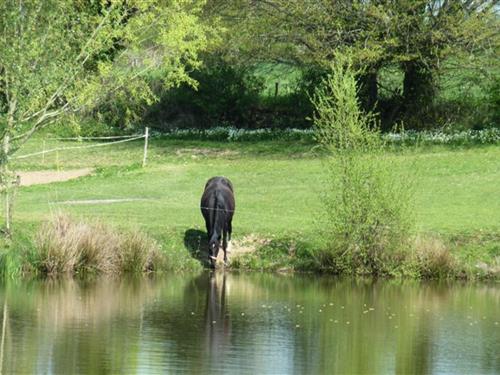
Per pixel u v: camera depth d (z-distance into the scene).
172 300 39.59
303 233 49.31
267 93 96.75
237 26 83.31
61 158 77.69
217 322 35.75
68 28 52.72
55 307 37.69
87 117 88.50
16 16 48.91
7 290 40.88
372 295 42.00
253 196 61.03
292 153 77.56
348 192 46.50
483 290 43.84
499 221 52.69
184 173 69.31
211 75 91.94
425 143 76.00
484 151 72.31
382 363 30.70
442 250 46.31
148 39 65.75
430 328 35.69
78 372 28.64
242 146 82.06
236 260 47.34
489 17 77.44
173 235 48.84
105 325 34.78
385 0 78.81
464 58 78.75
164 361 30.08
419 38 78.00
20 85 48.53
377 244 46.41
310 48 81.56
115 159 77.50
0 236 46.06
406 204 46.50
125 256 45.31
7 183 47.78
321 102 48.41
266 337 33.69
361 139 46.84
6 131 48.31
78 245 44.69
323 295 41.69
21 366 29.14
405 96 84.88
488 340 33.97
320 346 32.59
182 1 61.03
